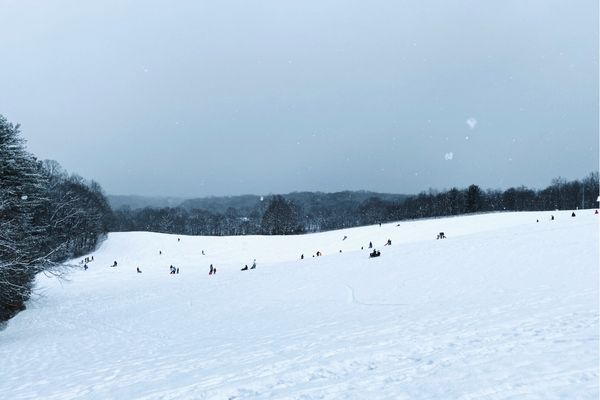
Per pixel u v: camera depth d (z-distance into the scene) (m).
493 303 14.32
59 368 12.52
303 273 33.28
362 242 68.38
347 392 6.38
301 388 6.86
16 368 13.58
